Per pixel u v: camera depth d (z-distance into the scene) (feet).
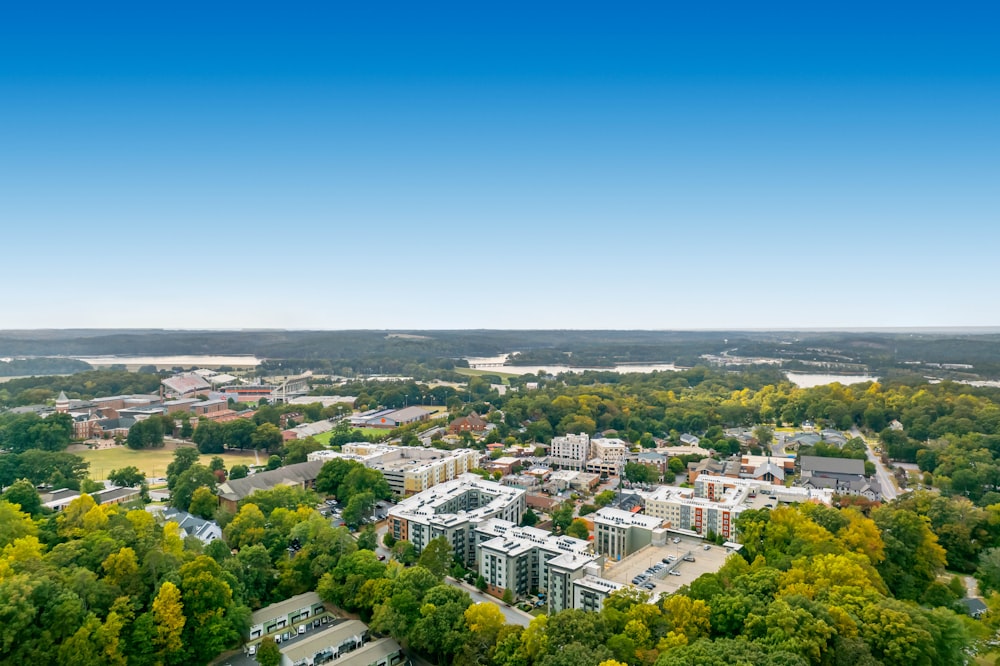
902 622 574.97
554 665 569.23
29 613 583.17
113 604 649.20
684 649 556.10
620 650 595.06
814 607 597.11
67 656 587.68
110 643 617.21
